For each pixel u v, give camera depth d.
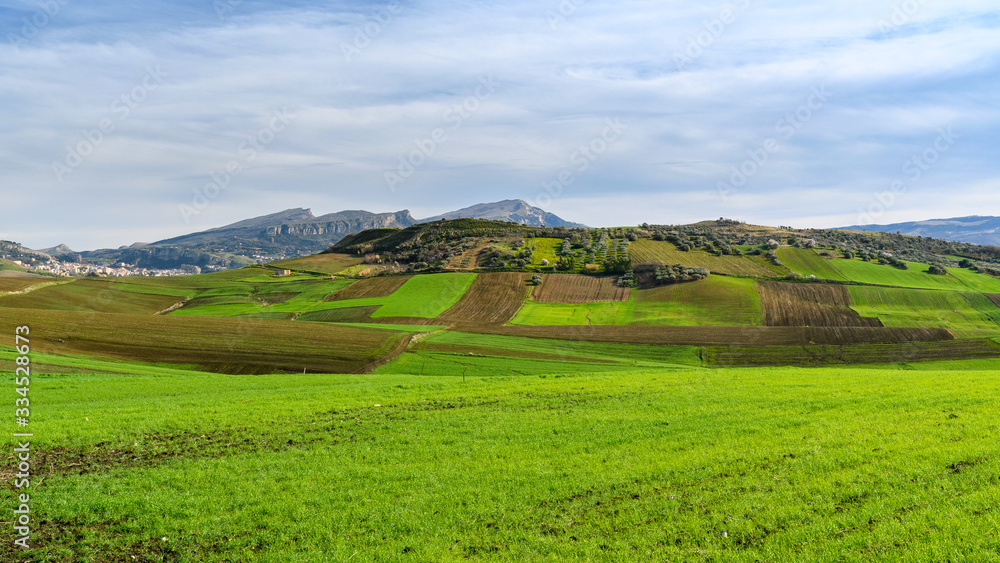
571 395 31.70
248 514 16.53
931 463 16.95
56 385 34.81
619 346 78.31
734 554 13.23
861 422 22.47
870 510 14.49
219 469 19.95
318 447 22.44
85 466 19.98
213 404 29.47
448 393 32.62
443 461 20.67
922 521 13.55
